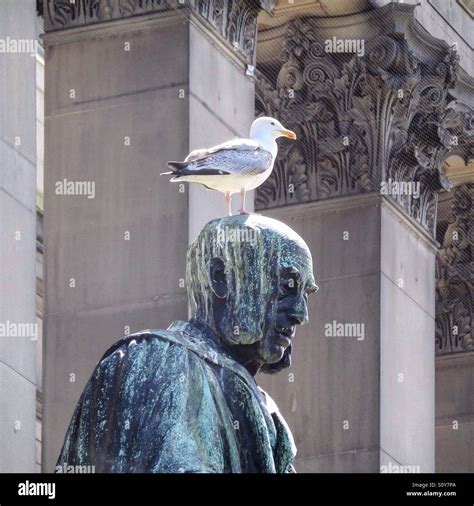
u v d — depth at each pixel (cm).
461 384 3334
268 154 1636
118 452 1237
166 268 2195
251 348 1309
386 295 2714
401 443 2691
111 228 2231
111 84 2278
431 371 2794
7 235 1992
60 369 2217
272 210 2780
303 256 1319
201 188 2222
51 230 2253
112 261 2220
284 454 1304
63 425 2205
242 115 2336
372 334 2692
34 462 1983
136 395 1250
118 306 2205
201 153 1619
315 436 2673
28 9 2083
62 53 2306
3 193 1995
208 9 2300
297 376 2692
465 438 3309
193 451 1232
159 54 2269
